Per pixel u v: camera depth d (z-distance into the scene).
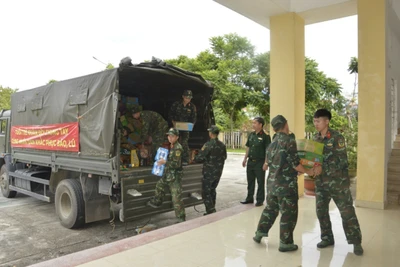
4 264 3.92
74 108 5.27
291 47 6.33
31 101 6.59
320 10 6.29
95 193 5.18
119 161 4.46
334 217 4.88
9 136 7.88
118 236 5.00
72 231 5.24
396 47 7.90
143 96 6.83
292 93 6.30
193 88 6.34
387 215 5.00
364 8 5.50
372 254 3.39
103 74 4.73
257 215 5.07
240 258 3.31
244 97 22.73
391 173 6.27
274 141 3.51
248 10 6.30
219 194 8.47
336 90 17.69
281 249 3.48
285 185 3.38
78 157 5.20
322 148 3.34
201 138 6.41
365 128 5.52
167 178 4.78
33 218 6.04
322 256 3.35
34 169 7.14
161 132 5.83
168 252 3.49
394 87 7.75
